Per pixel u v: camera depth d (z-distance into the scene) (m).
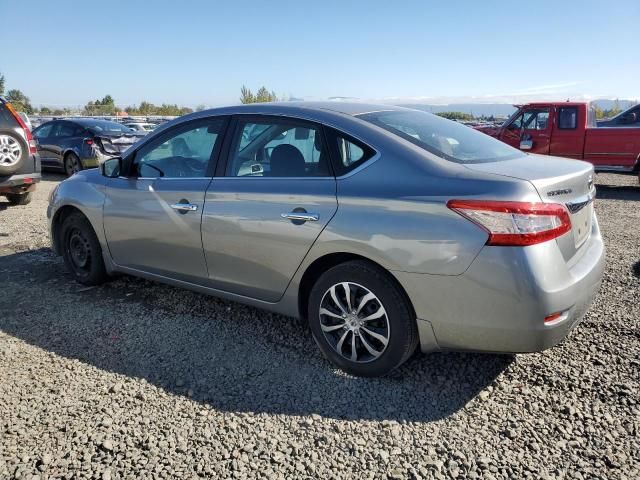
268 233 3.25
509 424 2.66
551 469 2.34
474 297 2.62
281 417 2.75
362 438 2.58
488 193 2.58
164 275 4.02
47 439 2.57
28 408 2.83
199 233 3.61
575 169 3.04
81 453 2.48
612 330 3.59
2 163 7.38
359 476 2.33
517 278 2.52
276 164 3.34
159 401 2.90
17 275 5.02
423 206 2.71
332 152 3.12
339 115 3.24
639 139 10.75
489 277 2.56
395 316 2.88
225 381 3.11
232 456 2.46
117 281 4.80
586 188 3.04
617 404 2.79
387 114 3.44
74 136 12.05
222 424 2.70
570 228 2.75
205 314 4.05
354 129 3.10
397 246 2.76
